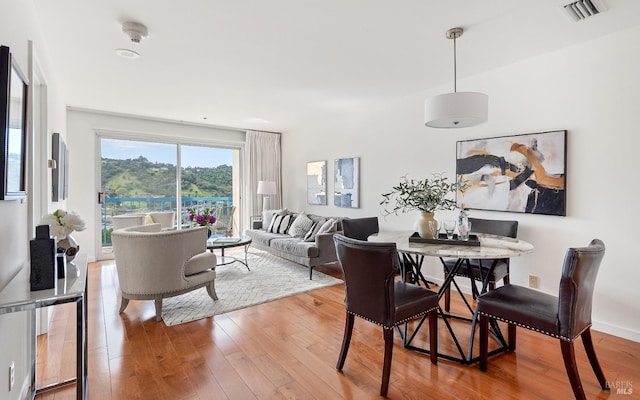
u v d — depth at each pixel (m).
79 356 1.45
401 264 2.97
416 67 3.23
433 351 2.17
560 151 2.80
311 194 5.96
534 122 2.99
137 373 2.07
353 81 3.64
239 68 3.25
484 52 2.89
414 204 2.66
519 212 3.09
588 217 2.68
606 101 2.57
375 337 2.59
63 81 3.63
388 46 2.77
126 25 2.35
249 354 2.31
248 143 6.50
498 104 3.26
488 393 1.86
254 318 2.95
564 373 2.06
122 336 2.59
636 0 2.08
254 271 4.53
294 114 5.23
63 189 3.64
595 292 2.66
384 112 4.50
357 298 2.01
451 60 3.07
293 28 2.46
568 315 1.73
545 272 2.93
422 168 4.00
